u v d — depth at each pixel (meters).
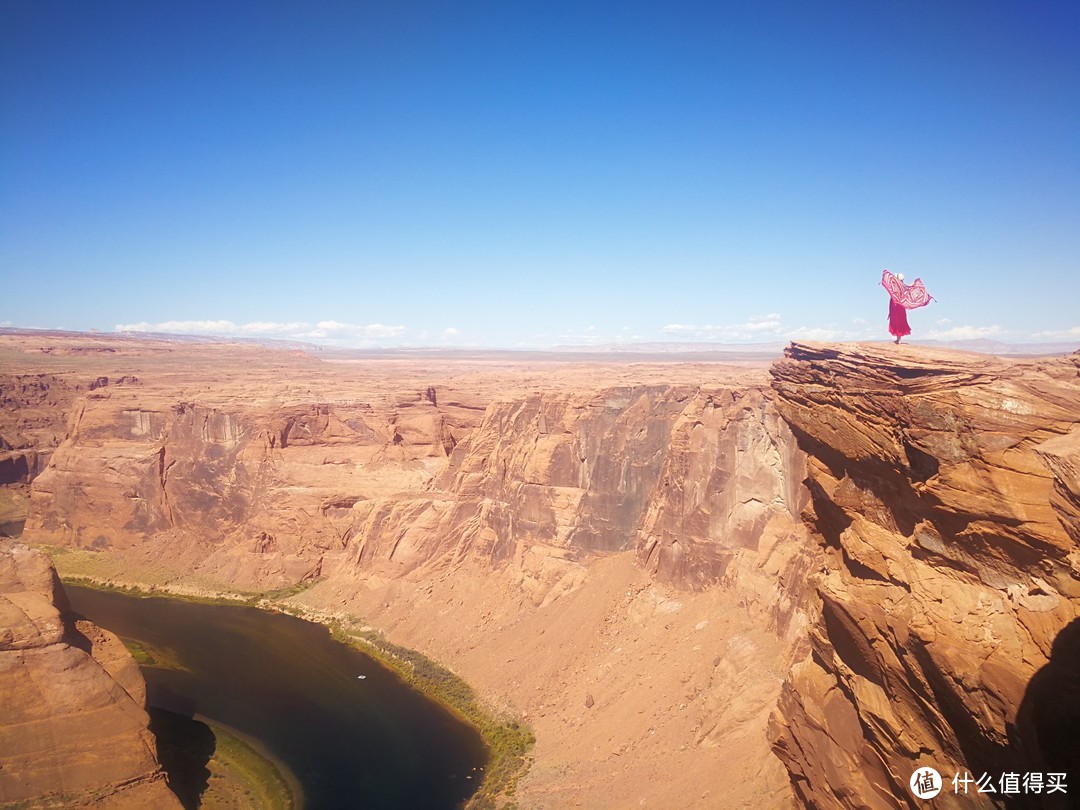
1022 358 26.42
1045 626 20.95
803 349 34.22
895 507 27.97
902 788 25.42
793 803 34.62
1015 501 22.52
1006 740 20.94
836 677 30.22
